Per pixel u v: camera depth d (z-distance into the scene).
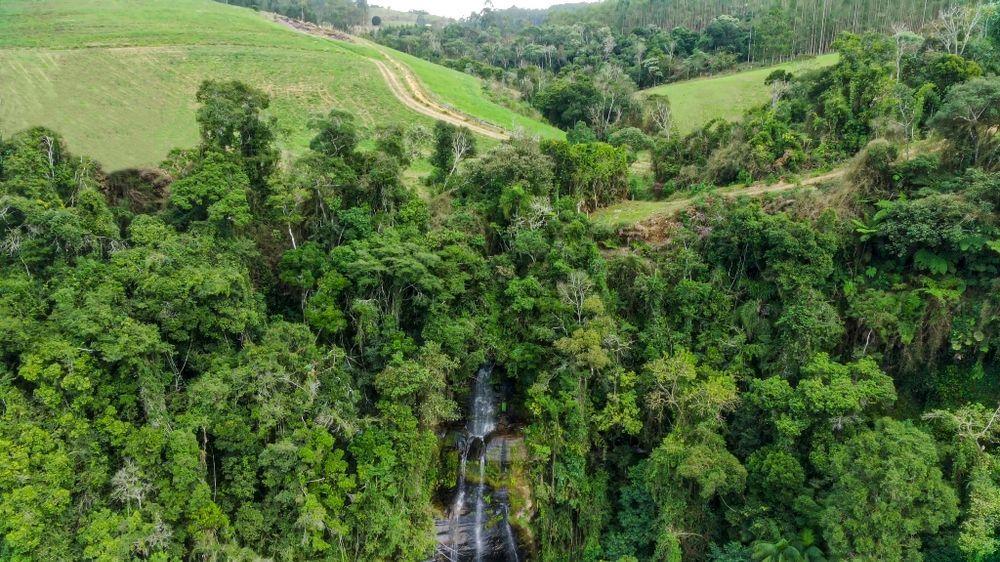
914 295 40.00
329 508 35.00
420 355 40.16
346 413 37.19
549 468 41.47
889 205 41.88
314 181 43.44
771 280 42.72
